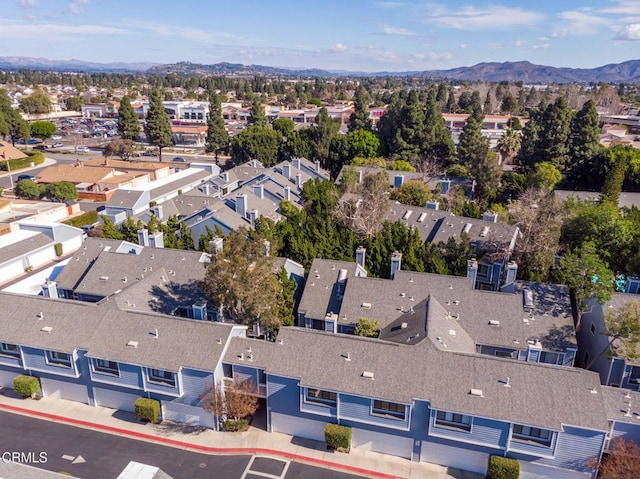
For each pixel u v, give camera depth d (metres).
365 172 78.12
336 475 27.58
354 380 28.03
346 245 47.22
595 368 35.56
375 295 38.34
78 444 29.69
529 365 27.73
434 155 97.19
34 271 57.25
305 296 39.72
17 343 32.16
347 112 170.50
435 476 27.62
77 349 31.48
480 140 88.88
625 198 70.31
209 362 29.75
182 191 82.06
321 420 29.69
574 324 37.78
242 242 34.81
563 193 74.38
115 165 102.88
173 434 30.75
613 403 27.44
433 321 32.91
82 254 46.78
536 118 94.62
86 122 183.25
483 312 36.31
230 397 30.03
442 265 43.88
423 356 28.77
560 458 26.06
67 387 33.50
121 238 53.06
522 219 49.16
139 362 30.09
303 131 105.25
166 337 31.44
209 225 53.25
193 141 150.50
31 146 133.00
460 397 26.62
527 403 26.00
